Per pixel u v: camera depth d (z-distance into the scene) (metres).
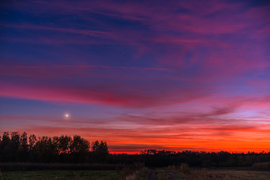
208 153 143.38
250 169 90.50
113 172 65.44
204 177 38.91
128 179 33.56
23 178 45.22
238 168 98.94
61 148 109.94
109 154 118.38
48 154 108.44
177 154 147.00
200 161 122.00
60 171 69.69
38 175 53.34
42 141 113.00
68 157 109.62
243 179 41.34
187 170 54.03
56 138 111.44
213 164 118.31
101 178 43.38
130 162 115.19
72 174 56.50
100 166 81.50
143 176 40.72
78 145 111.25
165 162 116.69
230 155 137.12
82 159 109.88
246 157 131.62
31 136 122.75
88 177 46.47
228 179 39.19
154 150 137.88
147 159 117.50
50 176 49.94
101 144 118.94
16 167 74.06
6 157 116.38
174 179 37.41
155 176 43.19
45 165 80.50
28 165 77.81
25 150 118.88
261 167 89.38
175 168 75.19
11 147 121.31
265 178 43.66
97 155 117.06
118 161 116.50
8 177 47.41
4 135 125.00
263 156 134.62
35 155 117.50
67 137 112.00
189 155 142.75
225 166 118.69
